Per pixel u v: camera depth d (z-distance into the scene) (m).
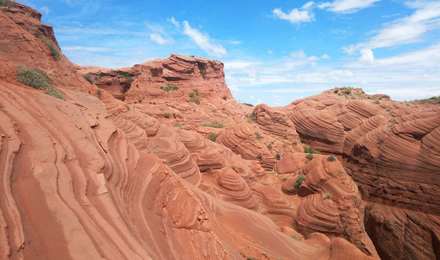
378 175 35.88
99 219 7.09
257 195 30.08
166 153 23.94
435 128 32.94
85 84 26.16
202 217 11.33
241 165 32.41
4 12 24.98
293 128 49.47
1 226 5.23
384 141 36.62
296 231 26.98
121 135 14.07
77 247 5.86
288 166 37.03
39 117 9.93
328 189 28.81
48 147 8.44
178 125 45.59
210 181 27.62
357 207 27.33
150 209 10.26
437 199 29.66
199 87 68.38
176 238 9.98
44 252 5.44
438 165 30.41
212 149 31.27
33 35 25.94
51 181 7.24
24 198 6.36
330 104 54.97
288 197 31.62
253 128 43.00
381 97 58.28
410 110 42.31
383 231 32.22
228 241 14.59
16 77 14.06
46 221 6.11
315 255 20.31
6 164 6.81
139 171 11.76
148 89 56.34
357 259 19.89
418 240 29.11
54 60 25.56
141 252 6.93
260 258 14.58
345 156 44.16
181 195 11.91
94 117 14.37
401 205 32.50
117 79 53.88
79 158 9.16
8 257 4.80
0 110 8.87
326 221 26.11
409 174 32.59
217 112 59.38
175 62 67.12
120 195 9.24
